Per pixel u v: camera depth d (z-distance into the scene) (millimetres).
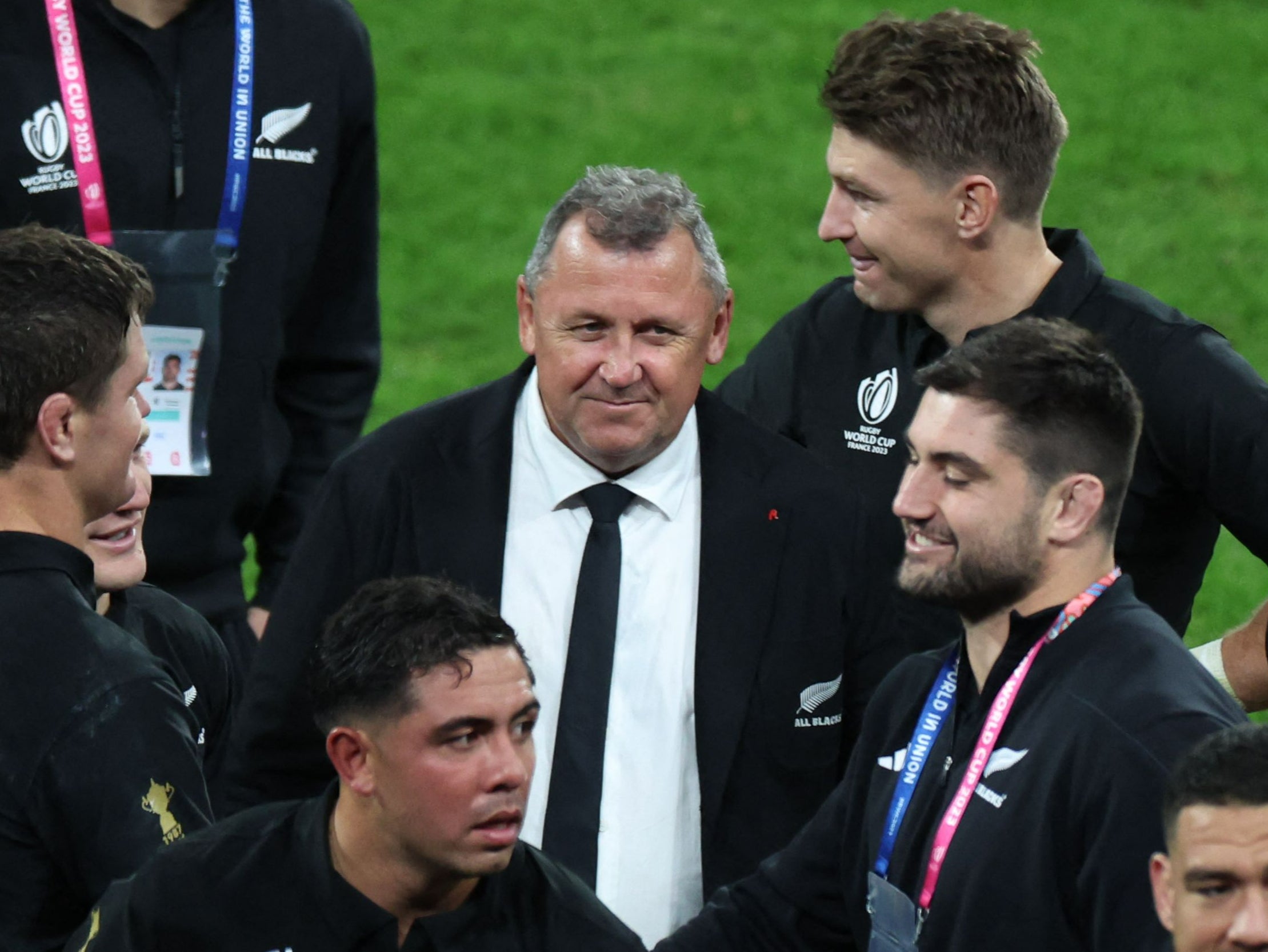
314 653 8711
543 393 11250
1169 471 12664
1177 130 41219
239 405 15828
